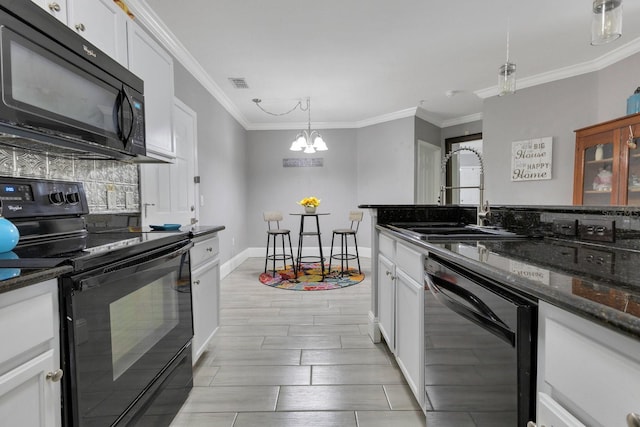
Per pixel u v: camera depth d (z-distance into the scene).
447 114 5.45
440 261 1.21
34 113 1.08
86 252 1.01
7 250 0.99
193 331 1.80
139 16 2.44
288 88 4.16
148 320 1.30
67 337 0.88
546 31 2.81
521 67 3.54
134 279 1.19
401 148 5.34
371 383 1.82
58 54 1.18
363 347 2.27
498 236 1.41
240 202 5.50
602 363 0.49
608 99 3.31
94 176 1.87
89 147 1.40
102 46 1.56
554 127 3.70
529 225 1.51
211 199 3.99
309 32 2.80
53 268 0.82
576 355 0.55
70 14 1.35
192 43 2.97
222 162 4.45
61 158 1.62
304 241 6.10
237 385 1.81
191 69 3.34
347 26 2.71
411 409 1.59
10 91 1.00
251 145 6.05
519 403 0.70
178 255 1.58
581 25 2.72
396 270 1.84
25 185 1.27
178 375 1.59
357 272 4.61
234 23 2.65
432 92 4.34
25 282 0.72
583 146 3.10
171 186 2.87
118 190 2.09
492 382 0.80
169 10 2.46
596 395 0.50
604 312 0.47
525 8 2.48
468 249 1.05
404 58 3.32
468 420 0.93
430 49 3.13
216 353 2.19
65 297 0.88
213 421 1.51
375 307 2.36
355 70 3.61
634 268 0.76
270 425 1.49
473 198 8.27
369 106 4.98
